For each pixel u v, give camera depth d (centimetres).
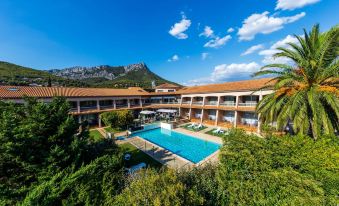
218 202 826
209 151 2309
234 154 891
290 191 723
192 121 4100
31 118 1012
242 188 812
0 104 1141
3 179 862
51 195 585
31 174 897
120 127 3409
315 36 1280
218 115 3584
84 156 1117
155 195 602
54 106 1132
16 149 872
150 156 2006
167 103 4731
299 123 1195
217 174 916
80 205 669
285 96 1345
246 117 3300
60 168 919
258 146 869
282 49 1413
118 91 4528
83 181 740
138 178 809
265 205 746
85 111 3581
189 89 4575
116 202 671
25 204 527
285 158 796
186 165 1745
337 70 1162
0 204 645
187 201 631
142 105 4703
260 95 2830
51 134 1038
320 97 1210
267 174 783
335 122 1211
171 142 2727
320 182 711
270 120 1426
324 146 913
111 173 923
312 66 1226
